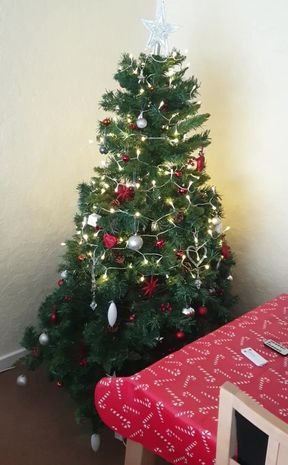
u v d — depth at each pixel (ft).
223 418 2.44
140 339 4.96
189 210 4.94
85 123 6.51
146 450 3.72
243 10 6.17
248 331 4.09
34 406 6.03
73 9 5.87
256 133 6.49
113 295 5.01
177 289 5.08
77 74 6.19
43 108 5.94
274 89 6.12
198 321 5.63
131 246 4.61
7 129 5.65
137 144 4.76
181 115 4.90
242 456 2.56
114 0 6.33
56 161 6.33
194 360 3.59
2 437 5.48
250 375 3.43
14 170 5.89
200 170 5.23
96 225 4.86
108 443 5.48
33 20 5.50
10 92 5.54
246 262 7.14
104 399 3.56
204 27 6.70
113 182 5.13
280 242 6.61
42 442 5.45
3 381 6.49
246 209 6.91
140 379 3.32
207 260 5.42
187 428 2.96
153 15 7.01
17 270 6.40
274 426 2.11
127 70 4.75
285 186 6.34
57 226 6.67
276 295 6.88
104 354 4.88
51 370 5.34
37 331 6.79
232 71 6.53
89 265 5.24
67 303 5.41
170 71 5.00
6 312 6.50
